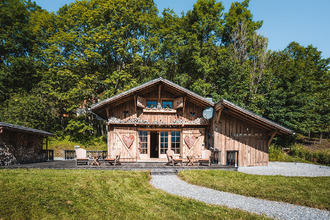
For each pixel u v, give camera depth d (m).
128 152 12.45
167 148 13.01
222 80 22.78
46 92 22.23
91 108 11.76
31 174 7.63
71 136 23.77
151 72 24.58
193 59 22.91
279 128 11.85
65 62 22.62
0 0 23.98
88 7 23.70
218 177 8.41
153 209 5.02
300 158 18.45
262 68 23.47
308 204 5.65
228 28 27.73
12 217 4.29
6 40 23.83
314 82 26.59
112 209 4.93
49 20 24.47
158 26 26.48
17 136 11.76
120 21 23.06
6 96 23.66
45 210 4.66
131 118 12.77
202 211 4.94
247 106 21.67
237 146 12.32
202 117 13.15
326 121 25.62
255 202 5.85
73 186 6.24
